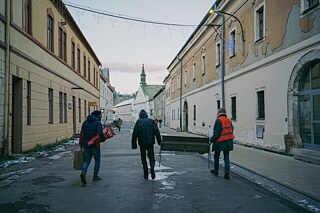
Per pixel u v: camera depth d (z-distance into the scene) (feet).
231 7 62.75
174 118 148.87
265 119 47.62
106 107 169.27
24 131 45.42
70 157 42.63
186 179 27.25
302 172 29.48
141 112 28.35
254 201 20.15
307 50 36.91
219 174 29.84
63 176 28.73
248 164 34.45
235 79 61.26
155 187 23.99
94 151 26.07
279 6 43.16
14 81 44.55
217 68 74.23
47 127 56.54
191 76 108.17
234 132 61.46
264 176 27.40
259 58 49.88
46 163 36.94
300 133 40.16
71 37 80.18
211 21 76.69
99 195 21.54
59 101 66.44
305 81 39.32
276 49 44.16
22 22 45.73
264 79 48.03
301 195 21.42
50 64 59.52
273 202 19.90
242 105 57.31
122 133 115.44
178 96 135.85
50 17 61.00
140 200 20.21
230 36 64.44
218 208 18.54
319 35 34.37
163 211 17.90
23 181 26.50
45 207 18.72
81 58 95.40
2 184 25.29
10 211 17.94
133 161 38.34
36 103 50.60
